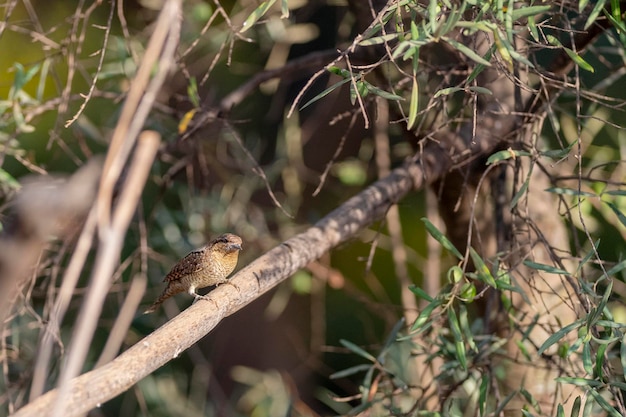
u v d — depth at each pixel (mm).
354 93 6562
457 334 7641
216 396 14344
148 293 14070
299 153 14078
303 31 13281
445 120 8648
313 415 13227
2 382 11086
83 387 5094
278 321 19641
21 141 15016
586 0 6855
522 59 6375
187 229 14078
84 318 3318
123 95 10648
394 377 9938
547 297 10133
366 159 13414
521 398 10047
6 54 16312
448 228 10820
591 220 10922
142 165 3498
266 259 8141
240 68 14953
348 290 12828
